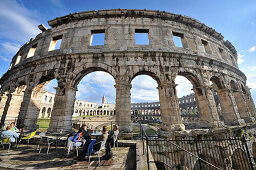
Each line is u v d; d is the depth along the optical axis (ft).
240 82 53.36
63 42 40.93
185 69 37.50
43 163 15.65
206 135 30.27
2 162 15.72
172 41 41.16
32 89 37.76
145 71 35.99
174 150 27.35
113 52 35.91
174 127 29.84
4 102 50.52
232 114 40.29
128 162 15.99
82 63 36.27
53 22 45.55
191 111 123.95
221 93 44.78
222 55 54.90
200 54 43.45
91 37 41.81
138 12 42.27
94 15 42.57
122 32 40.01
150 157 15.78
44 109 139.85
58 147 23.07
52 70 37.24
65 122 31.35
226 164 28.76
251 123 41.01
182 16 44.88
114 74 34.50
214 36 54.34
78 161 16.39
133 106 172.65
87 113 229.04
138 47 38.19
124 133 28.27
